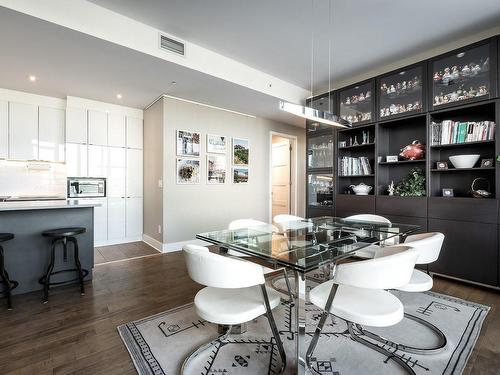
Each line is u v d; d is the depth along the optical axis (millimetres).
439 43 3117
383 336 1887
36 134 4184
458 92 2939
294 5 2461
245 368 1561
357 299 1525
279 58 3482
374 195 3580
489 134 2715
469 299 2475
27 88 3893
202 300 1544
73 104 4285
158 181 4270
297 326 1466
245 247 1845
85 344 1782
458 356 1652
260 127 5340
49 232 2484
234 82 3551
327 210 4148
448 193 3021
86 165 4410
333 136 4109
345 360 1632
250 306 1467
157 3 2443
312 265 1438
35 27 2312
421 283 1784
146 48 2781
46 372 1519
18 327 1989
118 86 3758
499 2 2402
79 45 2621
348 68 3754
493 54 2654
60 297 2520
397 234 2264
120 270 3299
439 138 3059
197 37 3016
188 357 1607
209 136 4570
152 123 4527
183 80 3498
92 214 2980
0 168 4145
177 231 4246
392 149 3768
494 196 2727
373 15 2604
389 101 3518
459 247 2848
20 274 2584
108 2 2434
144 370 1535
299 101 4434
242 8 2508
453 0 2377
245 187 5094
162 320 2096
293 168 6051
